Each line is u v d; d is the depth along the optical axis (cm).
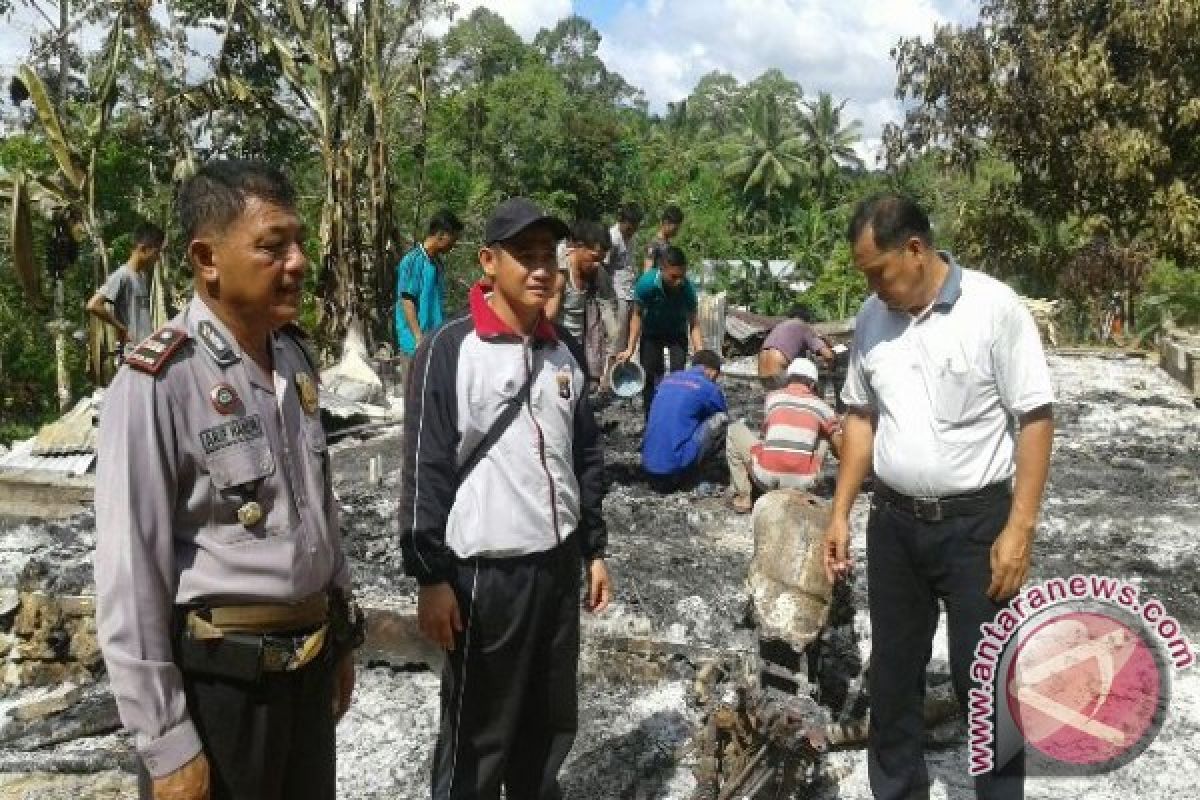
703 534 598
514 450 292
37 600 483
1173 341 1288
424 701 434
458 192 2922
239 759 220
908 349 305
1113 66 2086
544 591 297
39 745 414
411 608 464
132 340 803
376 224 1620
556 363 302
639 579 512
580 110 4178
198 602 216
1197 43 1948
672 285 804
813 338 712
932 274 301
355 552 552
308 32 1551
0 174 1409
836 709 391
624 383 767
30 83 1445
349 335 1245
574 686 315
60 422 772
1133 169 1978
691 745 380
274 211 216
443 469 291
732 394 1151
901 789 328
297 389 232
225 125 1684
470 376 290
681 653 440
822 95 5472
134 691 202
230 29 1536
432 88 2188
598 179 4009
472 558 293
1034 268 2238
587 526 323
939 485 303
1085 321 2103
